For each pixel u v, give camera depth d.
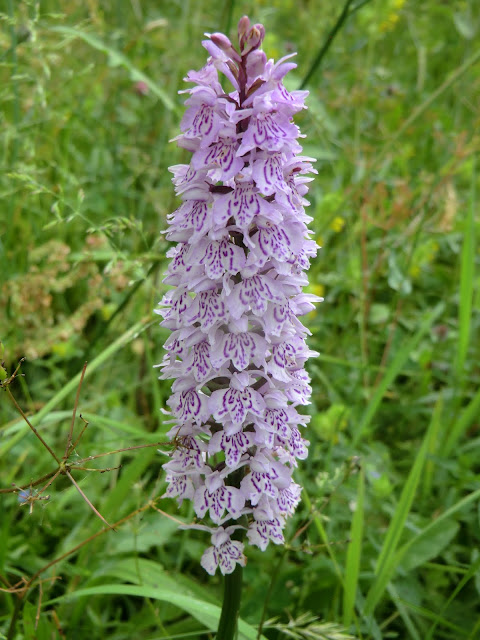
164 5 0.41
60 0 0.32
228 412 0.13
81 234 0.29
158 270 0.24
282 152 0.12
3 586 0.17
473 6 0.43
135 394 0.26
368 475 0.20
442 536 0.19
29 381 0.26
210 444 0.13
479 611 0.19
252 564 0.19
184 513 0.21
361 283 0.27
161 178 0.30
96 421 0.19
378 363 0.28
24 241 0.27
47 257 0.26
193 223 0.12
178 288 0.13
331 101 0.33
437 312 0.26
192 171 0.12
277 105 0.12
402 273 0.27
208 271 0.12
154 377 0.22
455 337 0.27
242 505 0.13
